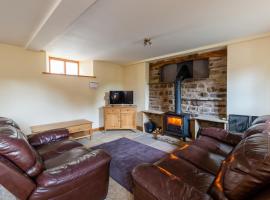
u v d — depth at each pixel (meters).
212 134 2.38
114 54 3.97
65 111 4.11
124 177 2.21
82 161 1.48
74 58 4.39
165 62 4.43
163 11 1.87
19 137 1.31
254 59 2.75
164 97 4.52
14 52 3.24
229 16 2.00
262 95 2.70
